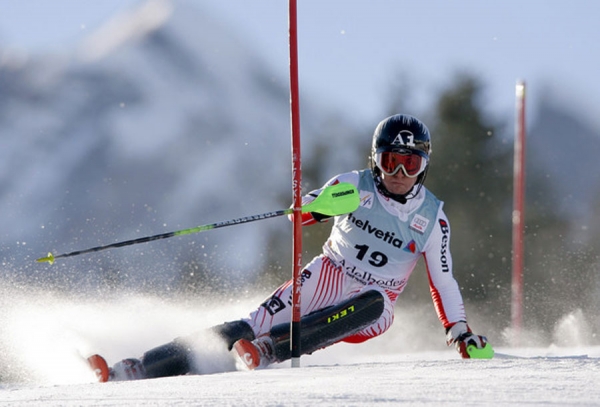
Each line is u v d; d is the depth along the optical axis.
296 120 17.55
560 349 25.25
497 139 94.75
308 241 75.69
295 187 17.58
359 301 19.55
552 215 88.50
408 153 19.31
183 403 11.64
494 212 88.19
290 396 11.80
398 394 11.77
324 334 18.83
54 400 12.44
